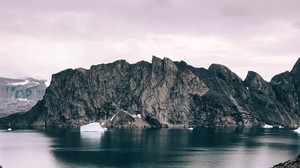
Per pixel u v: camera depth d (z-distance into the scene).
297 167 148.12
